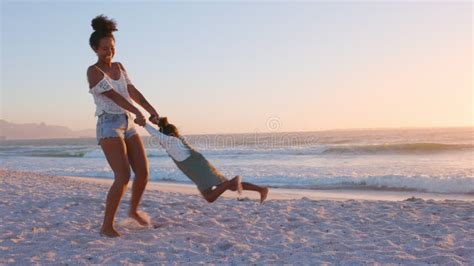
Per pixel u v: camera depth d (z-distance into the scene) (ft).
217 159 75.20
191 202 23.04
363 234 15.15
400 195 32.91
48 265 11.37
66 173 56.75
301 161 67.92
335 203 22.99
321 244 13.58
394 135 175.83
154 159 79.51
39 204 21.20
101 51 14.02
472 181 36.19
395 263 11.53
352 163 62.08
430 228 15.97
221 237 14.60
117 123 14.14
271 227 16.53
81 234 14.85
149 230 15.52
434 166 53.52
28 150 149.48
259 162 67.77
